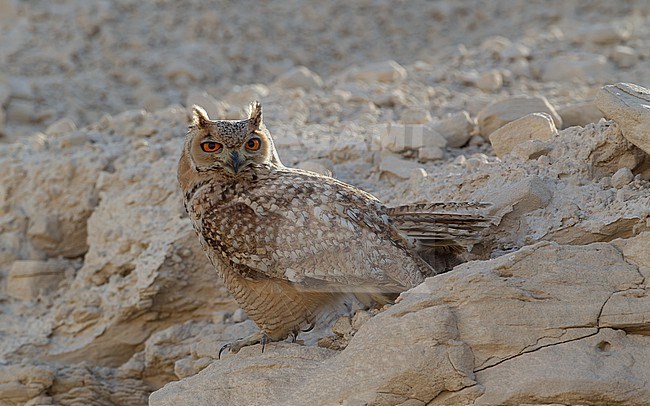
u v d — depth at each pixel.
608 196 9.30
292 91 15.80
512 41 22.27
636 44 19.39
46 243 13.18
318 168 11.62
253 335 9.27
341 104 15.06
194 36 23.11
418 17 25.23
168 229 11.74
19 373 11.48
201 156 8.77
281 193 8.67
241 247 8.62
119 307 11.71
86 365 11.81
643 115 8.94
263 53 23.00
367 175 12.06
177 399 8.61
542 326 7.83
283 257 8.55
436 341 7.73
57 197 13.17
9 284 12.88
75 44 21.98
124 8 23.61
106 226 12.39
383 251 8.54
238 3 24.67
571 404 7.57
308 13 24.73
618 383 7.55
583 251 8.14
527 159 10.15
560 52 18.61
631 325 7.82
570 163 9.83
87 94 20.53
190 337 11.54
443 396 7.76
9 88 19.56
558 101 14.99
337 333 8.93
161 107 20.11
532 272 8.03
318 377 8.05
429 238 8.77
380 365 7.80
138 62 21.83
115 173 12.82
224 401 8.48
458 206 8.80
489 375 7.75
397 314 7.98
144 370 11.73
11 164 13.45
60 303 12.47
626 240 8.26
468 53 18.52
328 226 8.53
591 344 7.79
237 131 8.73
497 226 9.34
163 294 11.55
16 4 23.00
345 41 24.08
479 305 7.88
